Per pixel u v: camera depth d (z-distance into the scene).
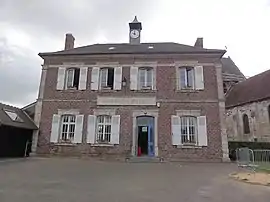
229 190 6.41
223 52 15.94
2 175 8.08
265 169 10.08
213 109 15.21
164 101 15.61
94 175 8.66
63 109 16.19
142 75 16.39
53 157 15.31
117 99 15.92
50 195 5.57
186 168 11.20
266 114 19.67
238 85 25.84
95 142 15.48
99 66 16.67
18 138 15.35
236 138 22.91
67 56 17.00
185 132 15.23
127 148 15.16
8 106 16.38
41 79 16.86
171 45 19.03
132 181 7.57
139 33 20.52
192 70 16.19
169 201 5.25
